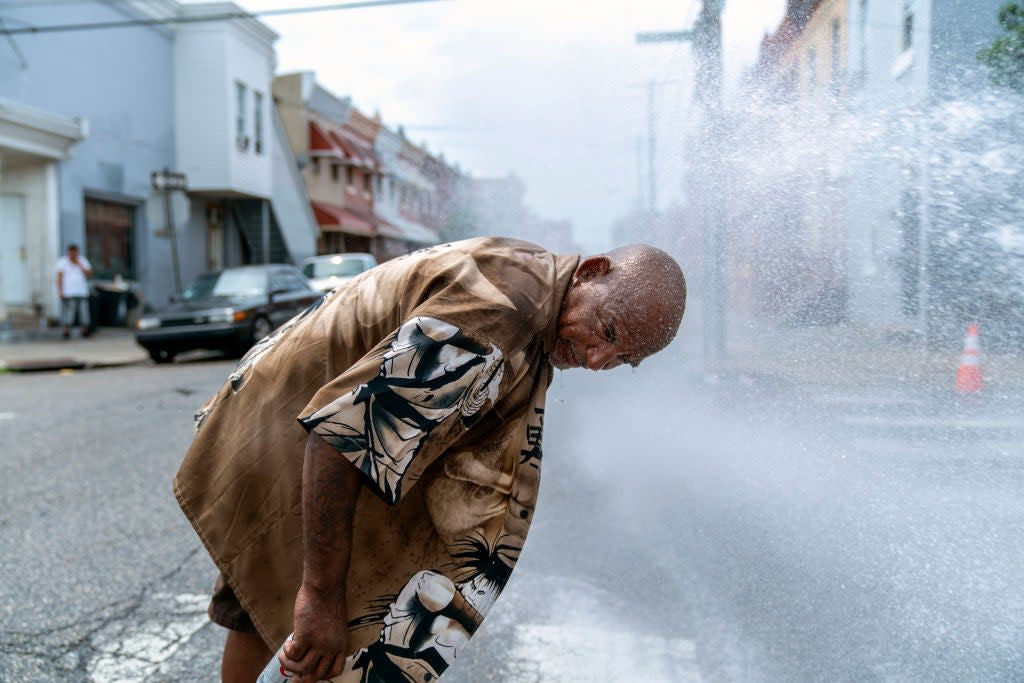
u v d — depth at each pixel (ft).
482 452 4.59
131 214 66.69
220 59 74.13
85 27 40.88
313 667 4.24
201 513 4.95
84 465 16.53
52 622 8.86
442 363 4.06
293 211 90.74
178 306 40.68
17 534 12.00
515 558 4.68
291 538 4.72
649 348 4.49
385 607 4.56
